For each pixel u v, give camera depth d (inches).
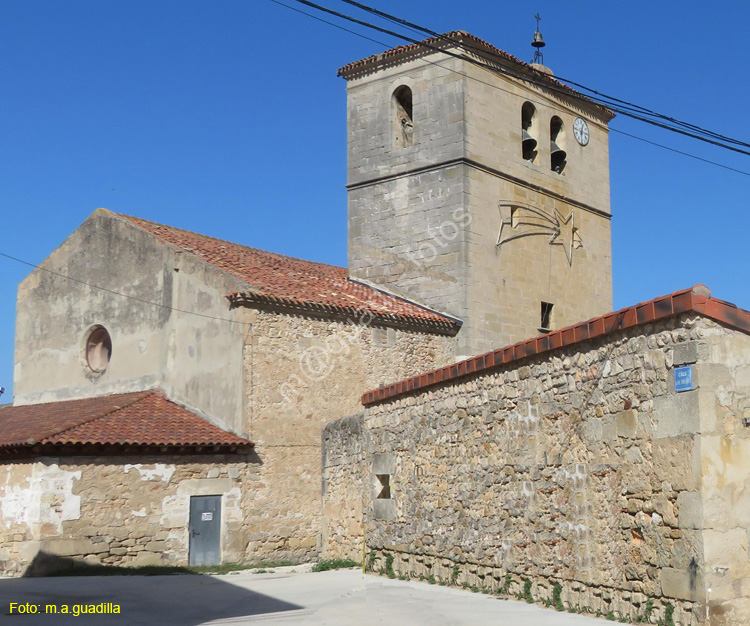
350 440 748.6
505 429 519.5
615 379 430.3
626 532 417.7
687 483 381.4
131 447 800.3
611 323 427.8
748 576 377.7
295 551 873.5
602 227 1231.5
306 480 888.9
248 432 855.1
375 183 1120.8
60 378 1066.7
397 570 641.6
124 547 791.1
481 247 1046.4
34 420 947.3
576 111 1211.2
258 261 1030.4
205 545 829.2
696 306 380.8
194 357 914.7
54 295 1093.8
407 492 634.2
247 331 864.9
